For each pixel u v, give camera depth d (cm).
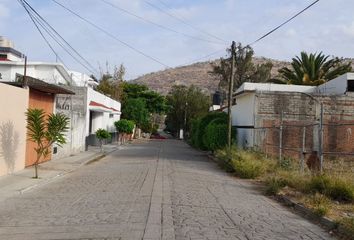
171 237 766
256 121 2767
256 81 6397
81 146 3369
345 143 2778
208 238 770
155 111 8281
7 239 767
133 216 945
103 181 1614
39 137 1683
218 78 8100
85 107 3547
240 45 4647
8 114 1703
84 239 759
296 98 2791
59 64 4234
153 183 1512
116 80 7075
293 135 2767
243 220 955
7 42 4762
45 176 1702
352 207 1129
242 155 2145
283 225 934
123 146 4631
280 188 1459
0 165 1627
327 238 830
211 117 3584
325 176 1356
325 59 4609
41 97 2209
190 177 1764
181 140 7838
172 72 15162
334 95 2806
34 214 988
